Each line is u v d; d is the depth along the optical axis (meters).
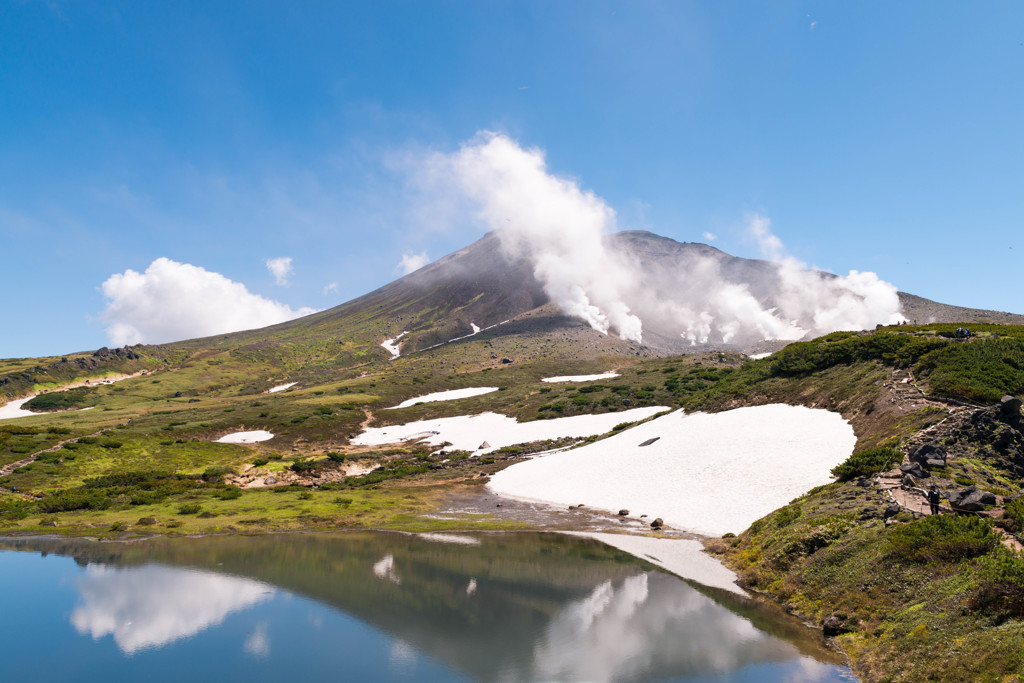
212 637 22.83
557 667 19.31
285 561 34.38
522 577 30.31
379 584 29.52
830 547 24.72
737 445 49.38
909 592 19.06
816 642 19.95
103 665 20.27
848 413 45.78
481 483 66.25
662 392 101.38
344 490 63.81
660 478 49.84
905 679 15.46
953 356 42.28
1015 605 15.41
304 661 20.33
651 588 27.55
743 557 30.41
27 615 25.42
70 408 167.50
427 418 108.69
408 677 19.05
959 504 23.17
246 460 77.88
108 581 30.44
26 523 45.94
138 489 59.31
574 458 65.00
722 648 20.00
